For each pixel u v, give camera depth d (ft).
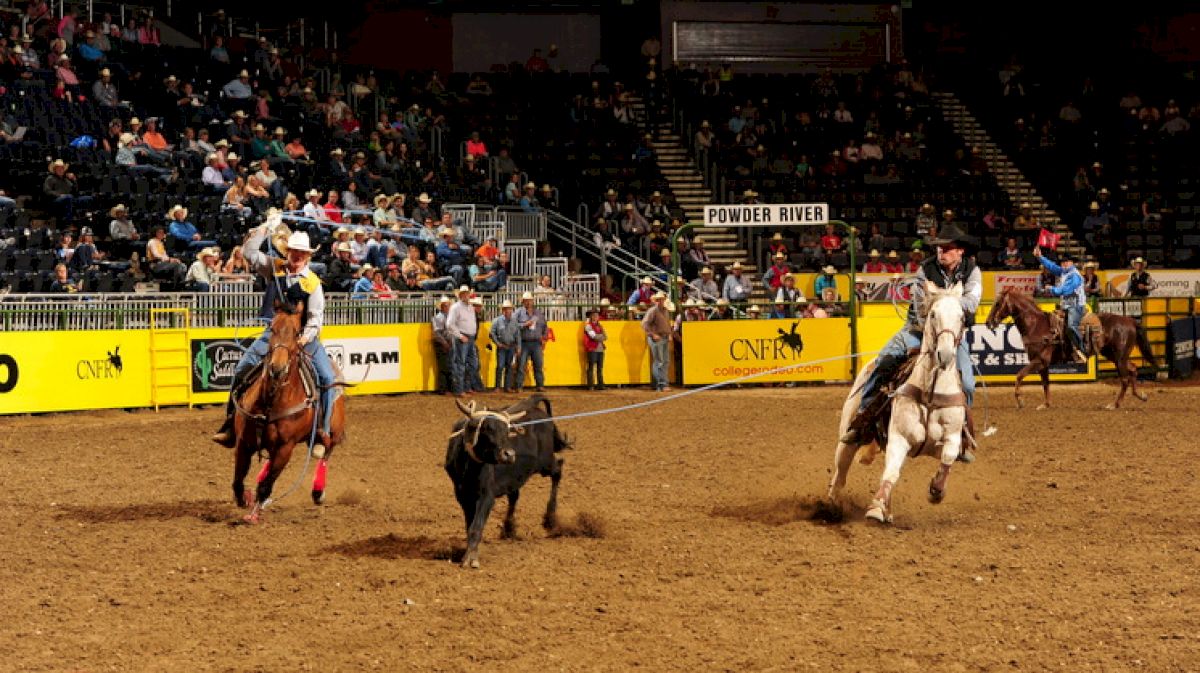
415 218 92.17
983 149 134.21
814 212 81.30
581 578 28.40
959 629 24.20
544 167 120.57
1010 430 57.00
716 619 25.02
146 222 78.64
